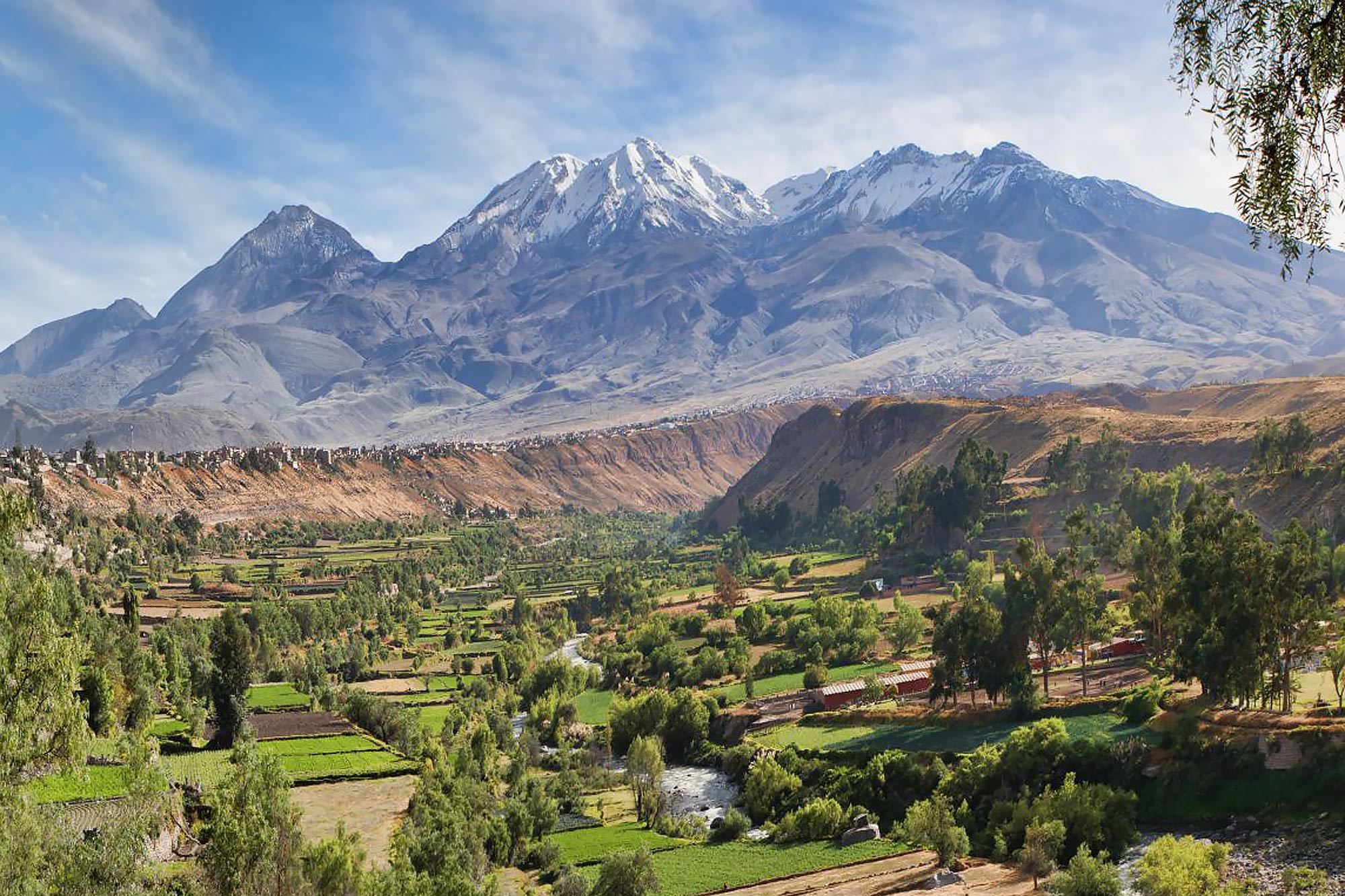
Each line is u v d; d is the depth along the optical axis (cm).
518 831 12038
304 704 18225
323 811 12050
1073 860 9394
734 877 10838
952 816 11700
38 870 5694
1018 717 14025
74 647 5503
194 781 10950
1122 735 12331
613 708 18138
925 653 19325
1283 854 9419
